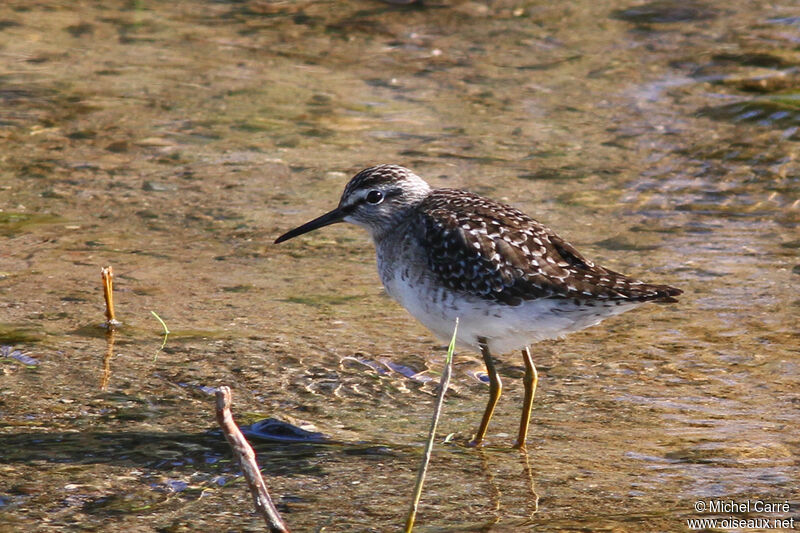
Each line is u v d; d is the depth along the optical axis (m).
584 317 9.69
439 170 16.80
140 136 17.89
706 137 18.03
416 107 19.47
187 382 10.58
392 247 10.49
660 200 15.84
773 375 10.90
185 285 13.02
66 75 20.34
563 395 10.61
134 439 9.38
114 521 8.00
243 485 8.63
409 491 8.62
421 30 23.12
